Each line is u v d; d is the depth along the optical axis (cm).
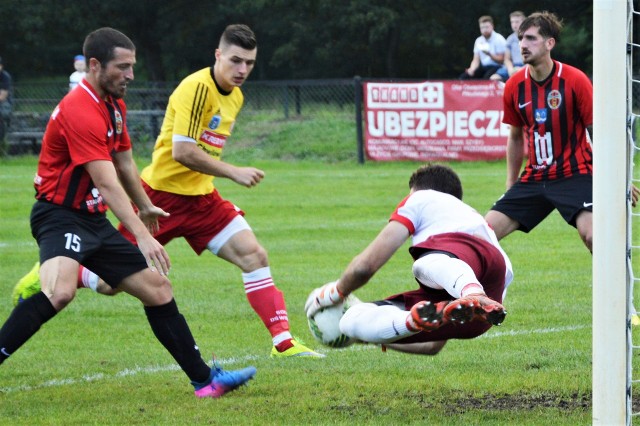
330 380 1109
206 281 1817
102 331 1419
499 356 1212
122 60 994
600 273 782
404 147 3981
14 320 990
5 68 8662
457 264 875
